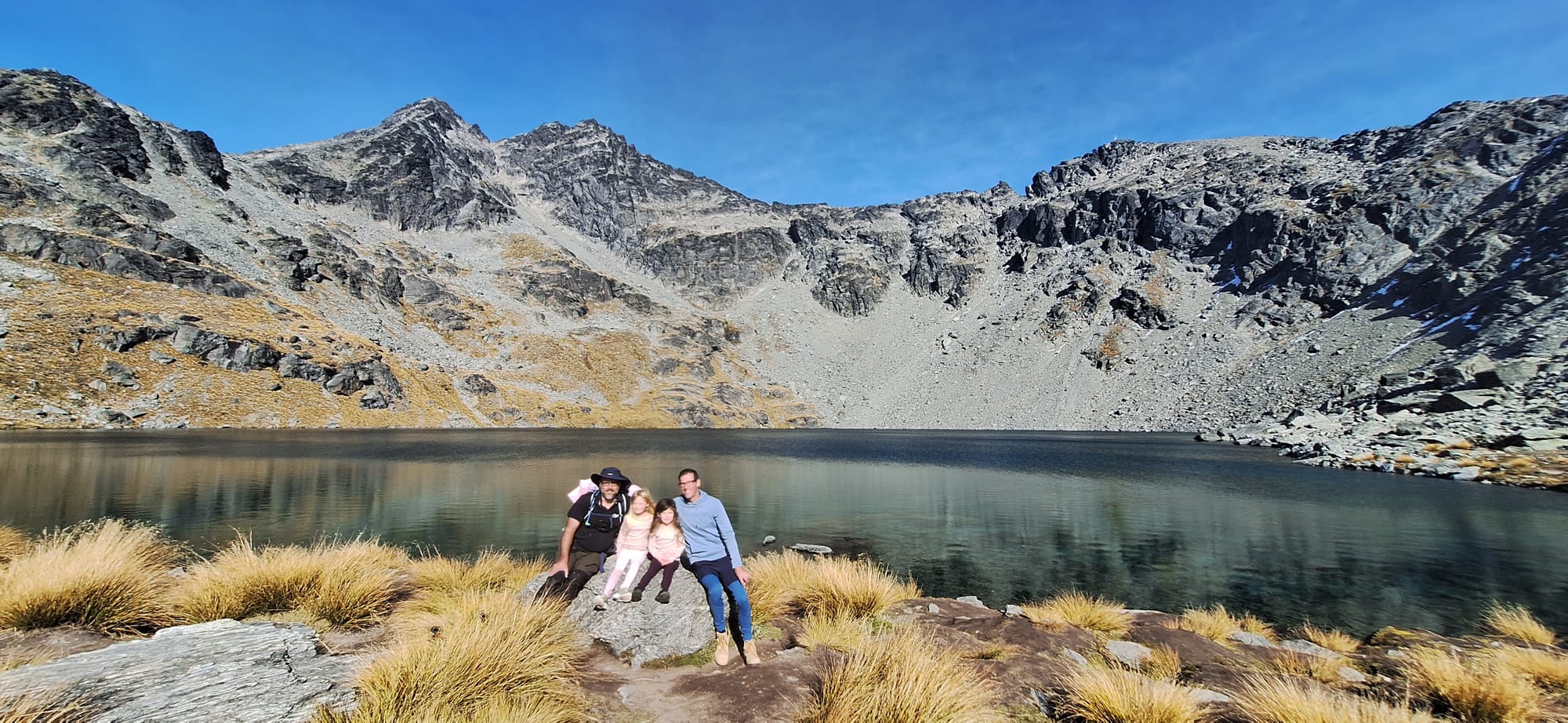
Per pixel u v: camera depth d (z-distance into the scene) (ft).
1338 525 90.07
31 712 14.24
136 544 33.04
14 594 23.58
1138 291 529.45
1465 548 75.36
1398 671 31.55
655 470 162.71
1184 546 78.23
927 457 216.33
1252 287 489.67
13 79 398.01
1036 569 67.51
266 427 282.77
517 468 155.53
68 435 207.92
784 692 21.84
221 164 499.10
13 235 289.12
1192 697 23.34
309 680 18.07
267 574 29.19
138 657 18.01
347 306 428.15
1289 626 49.26
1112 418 433.48
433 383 396.16
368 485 119.96
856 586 36.27
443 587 38.27
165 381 269.44
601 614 26.58
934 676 20.92
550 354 495.00
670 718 19.70
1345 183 515.50
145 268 319.88
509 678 19.52
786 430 493.36
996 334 575.79
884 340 643.04
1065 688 24.47
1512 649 32.96
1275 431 261.03
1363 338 358.02
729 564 25.73
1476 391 209.36
